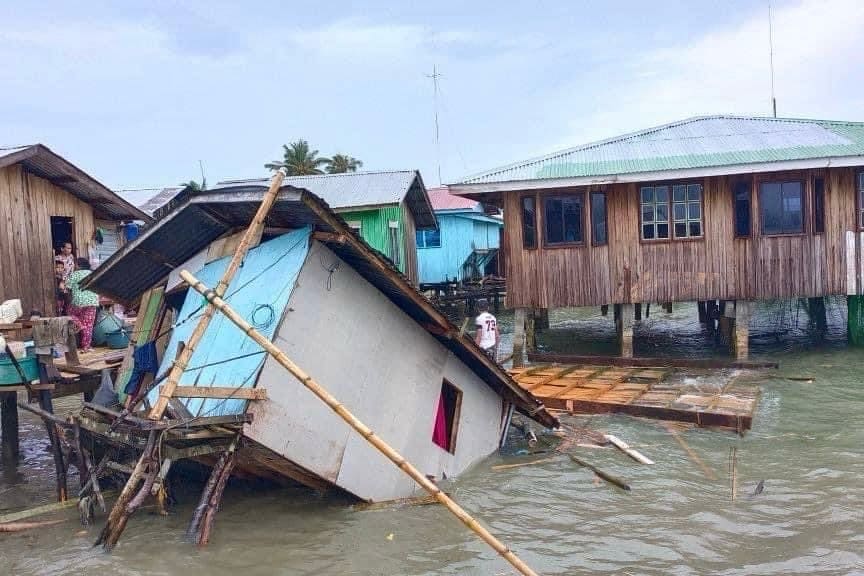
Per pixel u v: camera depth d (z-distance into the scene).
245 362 6.10
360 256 6.57
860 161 13.28
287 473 6.72
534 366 14.39
